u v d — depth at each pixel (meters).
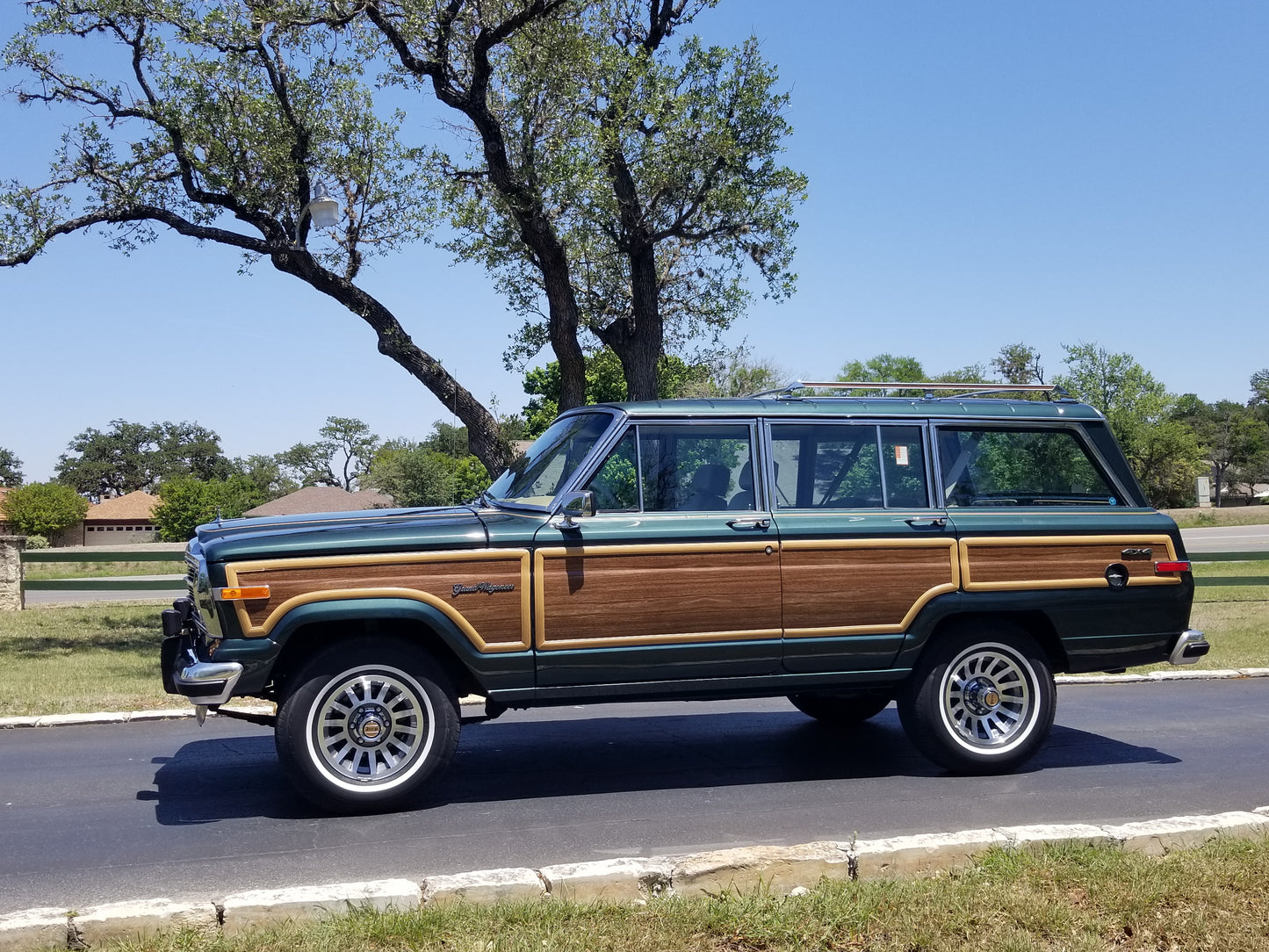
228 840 5.32
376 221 16.23
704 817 5.63
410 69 15.05
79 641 14.88
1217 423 102.44
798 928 3.91
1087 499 6.98
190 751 7.56
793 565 6.30
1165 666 11.13
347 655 5.71
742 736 7.87
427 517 6.20
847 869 4.52
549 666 5.96
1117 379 62.25
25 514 74.81
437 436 101.00
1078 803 5.90
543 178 15.24
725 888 4.35
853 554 6.39
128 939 3.90
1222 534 38.16
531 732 8.08
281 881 4.67
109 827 5.59
